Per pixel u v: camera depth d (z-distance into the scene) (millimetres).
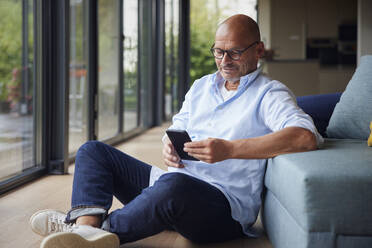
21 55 3014
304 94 6922
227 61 1642
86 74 4277
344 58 9711
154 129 6941
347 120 2029
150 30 7082
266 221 1832
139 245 1777
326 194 1243
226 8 12594
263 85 1669
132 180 1798
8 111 2879
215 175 1693
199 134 1752
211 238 1725
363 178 1235
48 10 3324
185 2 8289
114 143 5148
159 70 7359
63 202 2537
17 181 2943
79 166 1660
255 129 1651
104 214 1576
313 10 9312
